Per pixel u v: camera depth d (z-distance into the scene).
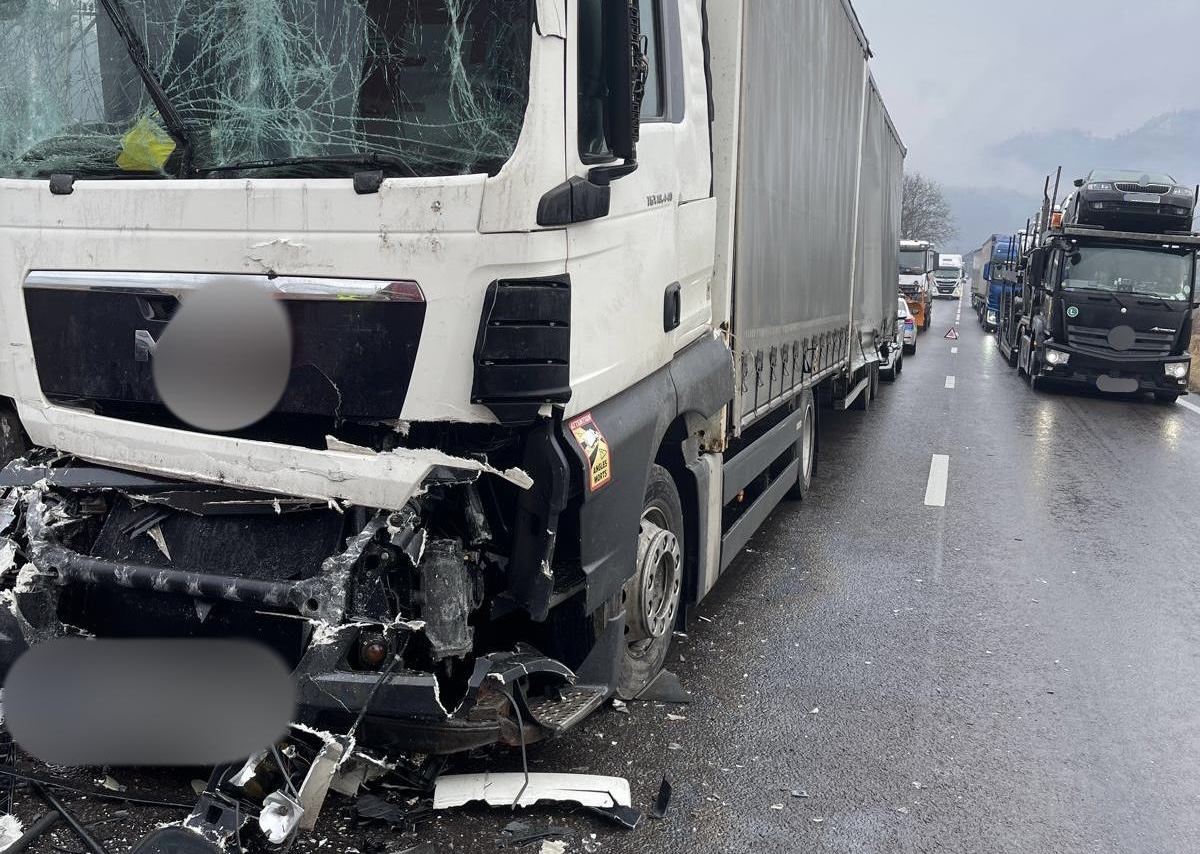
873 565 6.87
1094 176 18.59
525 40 3.01
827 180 8.20
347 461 3.07
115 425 3.42
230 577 3.08
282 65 3.20
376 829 3.25
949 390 18.02
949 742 4.25
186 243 3.23
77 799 3.24
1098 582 6.65
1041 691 4.82
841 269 9.49
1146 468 10.89
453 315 3.02
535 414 3.10
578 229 3.27
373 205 3.03
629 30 3.07
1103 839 3.53
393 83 3.12
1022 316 21.05
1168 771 4.07
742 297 5.24
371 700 2.96
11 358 3.61
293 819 2.89
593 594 3.50
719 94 4.89
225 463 3.24
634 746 4.06
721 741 4.15
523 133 3.00
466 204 2.98
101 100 3.40
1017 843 3.48
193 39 3.25
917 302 34.62
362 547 3.03
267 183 3.12
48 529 3.32
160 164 3.32
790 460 7.78
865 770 3.96
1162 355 16.59
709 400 4.66
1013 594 6.33
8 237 3.53
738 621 5.67
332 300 3.08
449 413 3.06
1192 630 5.76
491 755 3.84
